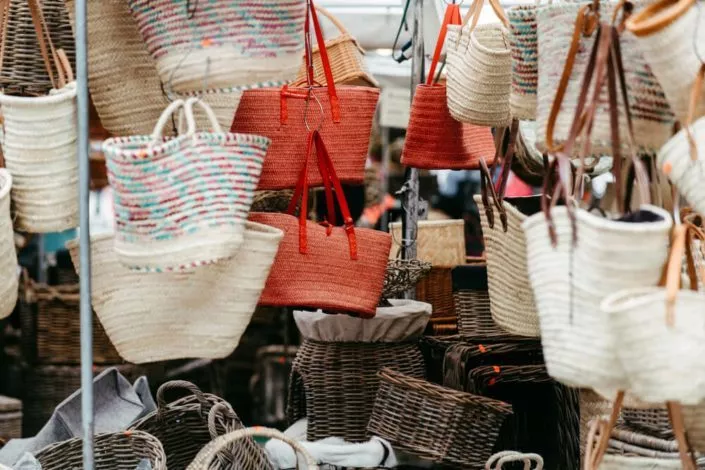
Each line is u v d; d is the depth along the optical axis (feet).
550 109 6.23
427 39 13.01
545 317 5.53
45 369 16.57
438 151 9.86
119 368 16.60
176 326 7.28
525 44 7.19
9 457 9.48
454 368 10.62
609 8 6.06
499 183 8.43
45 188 7.19
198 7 6.63
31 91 8.79
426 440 9.37
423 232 12.44
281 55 6.80
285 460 9.30
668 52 5.46
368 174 16.67
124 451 8.68
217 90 6.77
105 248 7.27
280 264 8.72
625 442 7.19
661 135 6.15
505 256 8.28
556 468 10.25
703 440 6.88
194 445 9.76
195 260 6.44
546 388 10.37
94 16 7.91
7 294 7.24
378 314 10.64
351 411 10.77
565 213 5.40
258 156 6.63
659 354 5.03
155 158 6.35
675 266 5.06
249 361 19.74
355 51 10.88
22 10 8.74
